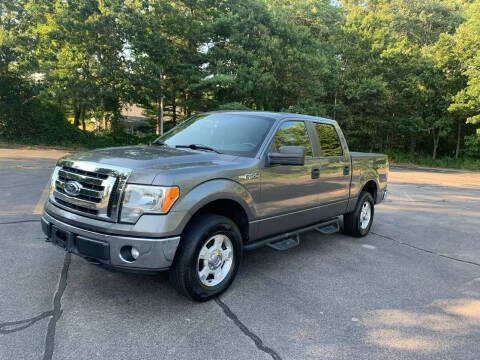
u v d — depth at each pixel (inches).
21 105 925.2
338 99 1301.7
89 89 889.5
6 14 900.0
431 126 1359.5
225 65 979.9
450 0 2014.0
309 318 128.3
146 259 116.5
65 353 99.1
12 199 275.1
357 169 224.4
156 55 949.8
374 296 150.7
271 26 1032.2
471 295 158.1
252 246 154.6
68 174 132.0
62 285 140.3
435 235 266.4
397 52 1229.7
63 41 896.3
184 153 146.4
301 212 178.9
